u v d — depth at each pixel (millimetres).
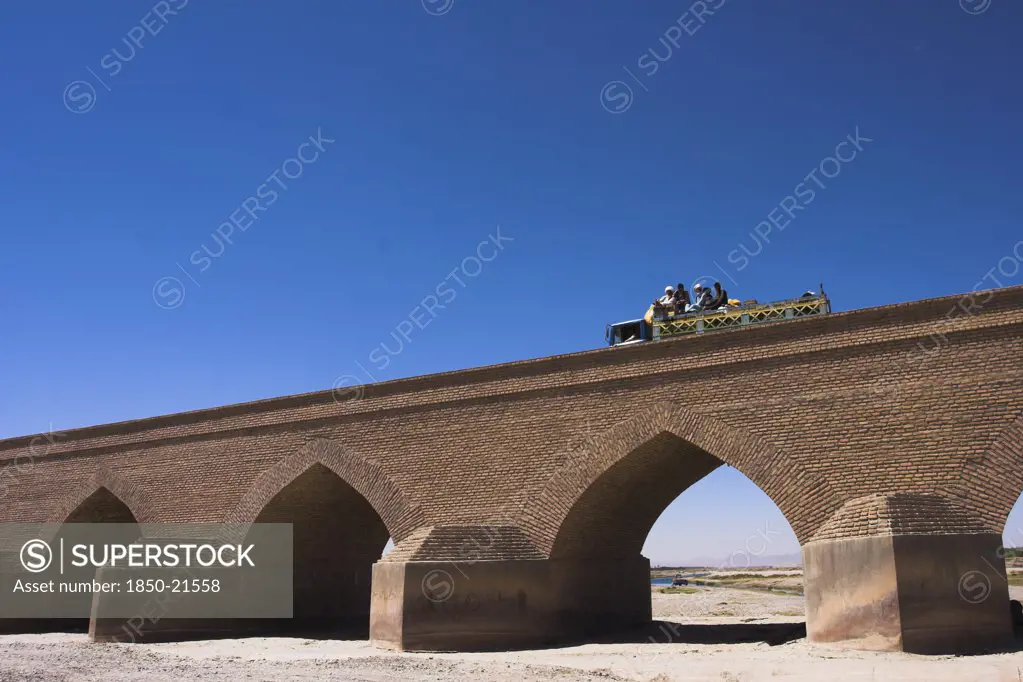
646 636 15148
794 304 14422
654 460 14359
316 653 14055
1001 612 10836
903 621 10539
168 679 10602
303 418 17047
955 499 11320
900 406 11977
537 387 14773
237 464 17656
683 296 16359
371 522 19453
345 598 19609
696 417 13266
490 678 10312
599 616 15453
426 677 10484
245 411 17953
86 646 15086
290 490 17062
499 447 14844
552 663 11695
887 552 10773
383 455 15906
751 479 12648
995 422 11367
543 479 14266
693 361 13539
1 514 21000
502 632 13547
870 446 11992
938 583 10750
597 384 14281
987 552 10977
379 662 11828
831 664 10172
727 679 9898
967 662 9789
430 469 15344
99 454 19891
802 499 12203
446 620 13469
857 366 12406
